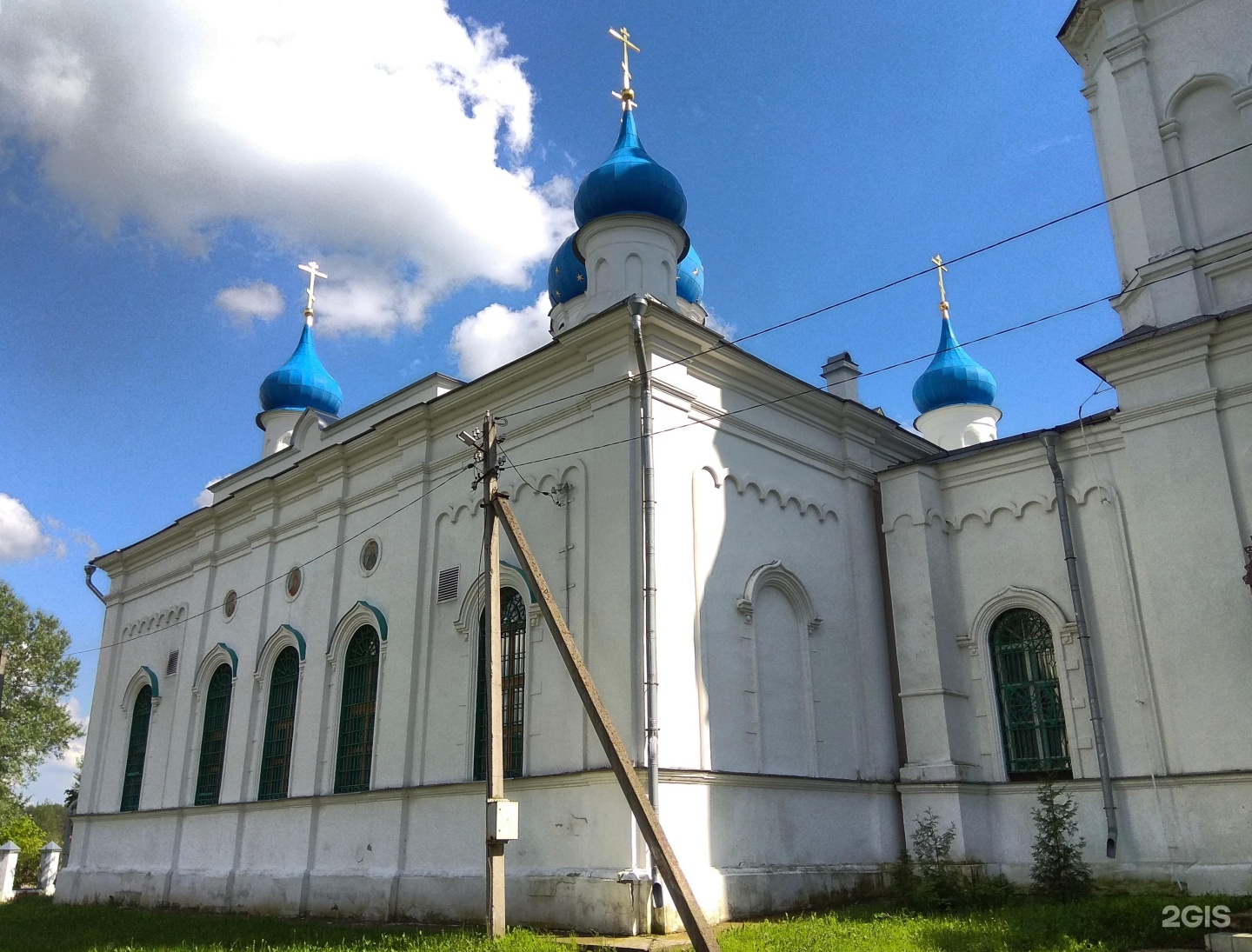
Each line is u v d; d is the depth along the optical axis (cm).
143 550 2633
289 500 2142
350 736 1797
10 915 2006
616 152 1914
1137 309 1523
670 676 1342
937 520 1744
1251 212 1438
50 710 4322
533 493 1558
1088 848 1464
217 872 1972
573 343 1515
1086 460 1606
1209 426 1384
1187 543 1378
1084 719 1521
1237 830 1277
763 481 1605
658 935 1182
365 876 1620
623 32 2028
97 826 2481
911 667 1664
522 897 1345
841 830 1517
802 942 1030
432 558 1727
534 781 1387
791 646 1573
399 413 1812
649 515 1366
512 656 1527
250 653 2103
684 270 2216
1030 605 1627
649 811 953
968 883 1411
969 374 2572
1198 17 1544
